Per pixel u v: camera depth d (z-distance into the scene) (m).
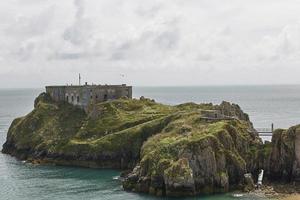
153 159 127.62
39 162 167.88
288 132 135.50
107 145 160.25
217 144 128.50
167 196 118.44
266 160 136.25
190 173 118.81
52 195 122.31
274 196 116.69
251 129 156.12
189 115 158.75
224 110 168.88
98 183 135.00
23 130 189.62
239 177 127.38
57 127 186.38
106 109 185.12
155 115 173.50
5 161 171.75
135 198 117.69
